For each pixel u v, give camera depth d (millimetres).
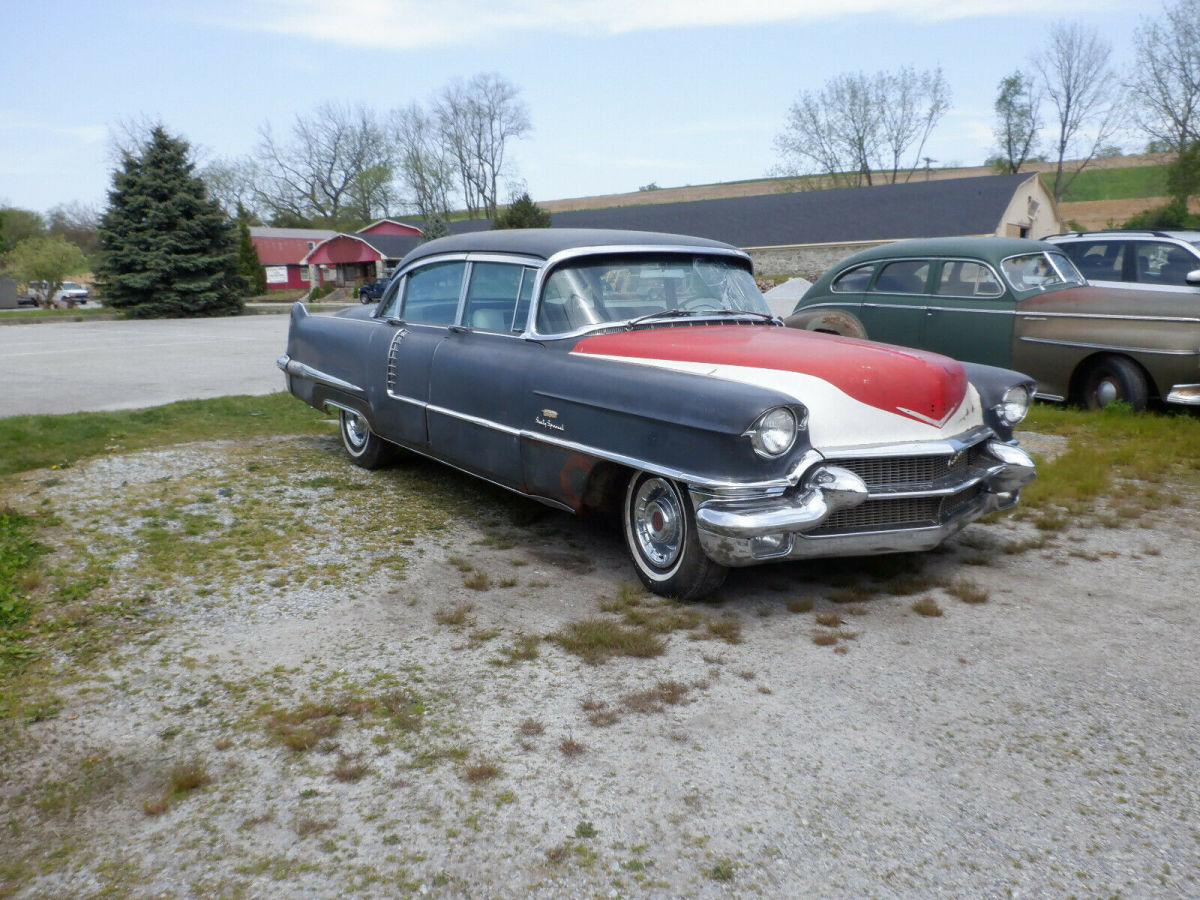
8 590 4020
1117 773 2709
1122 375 7730
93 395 9938
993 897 2207
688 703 3160
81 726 3035
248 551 4719
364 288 36281
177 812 2588
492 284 5137
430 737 2955
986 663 3432
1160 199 65875
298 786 2695
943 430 4020
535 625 3855
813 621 3850
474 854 2383
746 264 5398
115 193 32000
